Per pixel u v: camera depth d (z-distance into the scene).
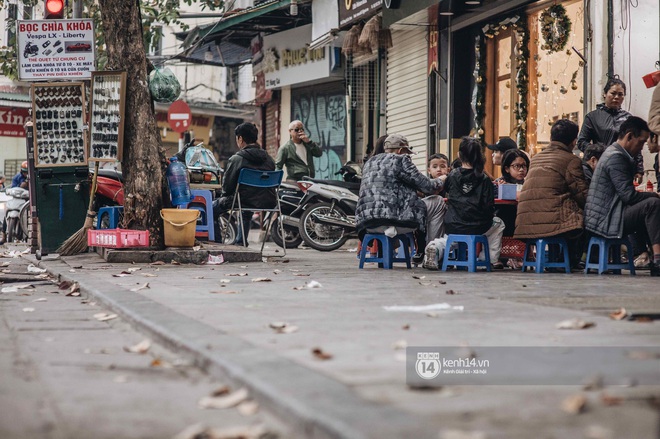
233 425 3.70
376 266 12.19
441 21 17.78
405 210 11.09
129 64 13.02
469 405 3.70
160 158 13.02
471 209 10.80
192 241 12.62
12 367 4.96
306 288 8.52
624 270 11.08
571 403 3.61
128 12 13.04
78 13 16.55
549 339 5.27
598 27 13.62
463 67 18.00
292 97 26.05
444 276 10.02
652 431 3.27
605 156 10.24
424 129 19.27
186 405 4.07
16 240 22.98
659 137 11.04
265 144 28.33
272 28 25.16
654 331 5.57
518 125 15.99
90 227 13.40
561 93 14.82
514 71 16.36
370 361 4.58
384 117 21.33
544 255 10.67
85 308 7.74
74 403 4.11
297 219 17.09
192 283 9.20
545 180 10.58
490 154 17.22
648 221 9.98
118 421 3.78
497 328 5.72
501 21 16.56
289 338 5.36
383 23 18.06
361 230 11.38
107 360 5.18
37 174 13.50
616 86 11.72
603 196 10.23
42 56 13.91
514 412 3.58
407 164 11.12
